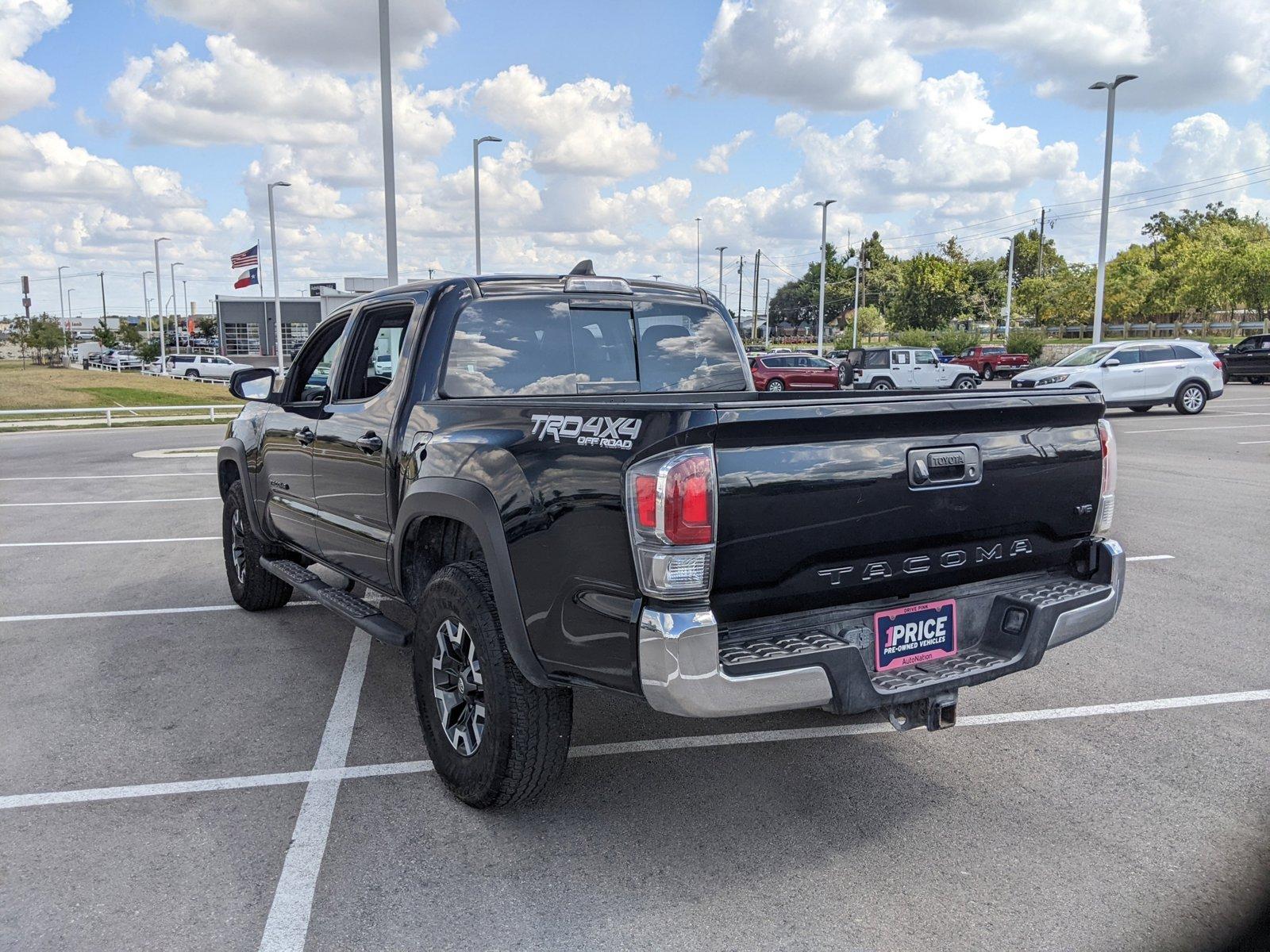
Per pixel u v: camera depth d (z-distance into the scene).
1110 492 3.58
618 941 2.69
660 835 3.29
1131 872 3.03
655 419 2.69
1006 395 3.20
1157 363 21.56
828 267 125.00
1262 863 3.07
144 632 5.79
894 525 3.01
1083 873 3.02
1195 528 8.75
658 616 2.64
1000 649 3.26
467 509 3.31
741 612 2.84
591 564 2.85
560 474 2.96
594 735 4.20
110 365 74.12
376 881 3.02
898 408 2.91
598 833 3.32
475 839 3.28
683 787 3.67
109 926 2.78
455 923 2.79
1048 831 3.31
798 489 2.80
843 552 2.94
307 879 3.03
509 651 3.21
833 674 2.79
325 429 4.62
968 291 96.25
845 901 2.88
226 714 4.45
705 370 4.66
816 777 3.75
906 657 3.16
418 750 4.05
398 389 4.02
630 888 2.96
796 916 2.80
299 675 5.00
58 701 4.63
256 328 76.56
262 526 5.76
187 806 3.54
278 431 5.27
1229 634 5.57
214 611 6.30
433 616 3.52
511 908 2.86
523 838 3.29
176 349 83.06
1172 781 3.69
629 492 2.69
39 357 77.44
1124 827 3.33
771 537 2.78
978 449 3.18
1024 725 4.27
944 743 4.08
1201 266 61.09
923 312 86.75
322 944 2.69
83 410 24.61
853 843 3.23
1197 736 4.12
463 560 3.72
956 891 2.93
